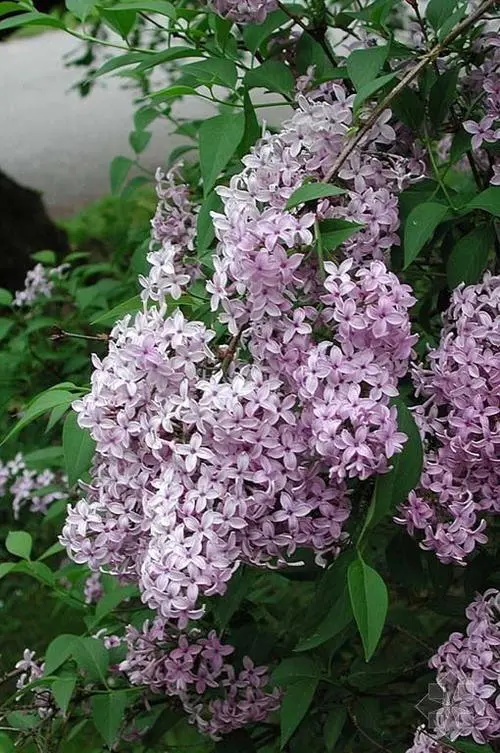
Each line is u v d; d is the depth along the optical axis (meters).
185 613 1.02
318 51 1.27
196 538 1.02
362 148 1.15
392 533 1.28
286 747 1.30
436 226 1.18
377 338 1.04
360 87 1.13
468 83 1.23
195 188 1.34
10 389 1.78
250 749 1.27
